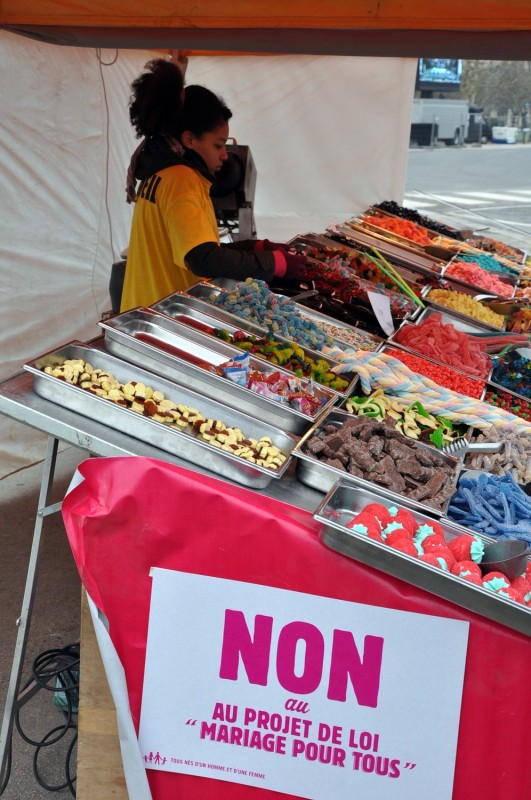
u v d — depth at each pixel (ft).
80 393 6.36
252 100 20.57
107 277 16.88
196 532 5.55
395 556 5.19
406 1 8.72
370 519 5.51
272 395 7.36
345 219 21.98
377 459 6.71
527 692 5.34
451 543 5.68
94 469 5.65
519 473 7.60
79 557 5.65
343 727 5.61
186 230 9.75
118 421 6.34
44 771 7.40
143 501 5.53
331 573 5.45
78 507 5.63
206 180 10.48
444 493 6.41
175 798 5.94
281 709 5.69
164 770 5.88
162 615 5.68
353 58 20.33
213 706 5.77
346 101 20.84
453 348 11.02
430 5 8.62
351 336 10.67
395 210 21.15
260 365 8.06
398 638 5.44
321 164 21.44
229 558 5.55
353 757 5.64
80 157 15.21
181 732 5.82
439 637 5.39
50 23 9.76
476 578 5.23
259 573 5.54
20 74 13.10
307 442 6.68
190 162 10.30
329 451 6.59
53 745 7.73
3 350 13.79
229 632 5.65
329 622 5.51
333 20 8.85
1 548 11.11
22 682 8.52
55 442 6.56
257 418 7.23
